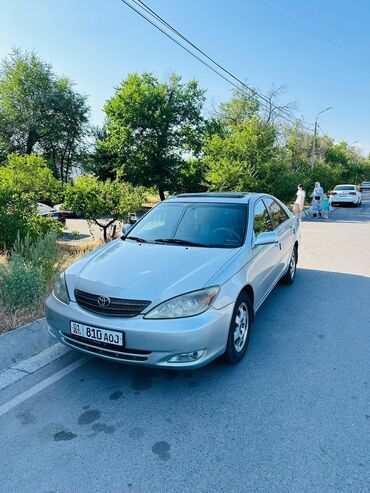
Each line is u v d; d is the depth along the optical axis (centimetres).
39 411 266
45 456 223
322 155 4288
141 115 2581
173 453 224
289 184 1877
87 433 243
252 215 407
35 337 365
